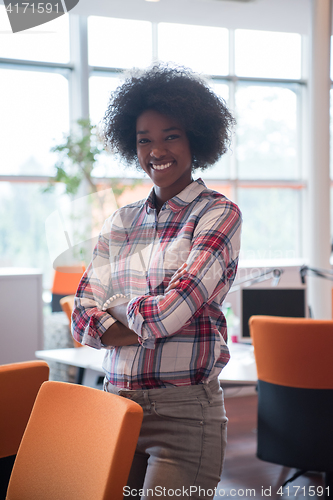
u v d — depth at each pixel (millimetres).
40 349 3703
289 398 2256
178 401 1260
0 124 6320
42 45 6473
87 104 6547
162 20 5934
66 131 6402
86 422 1213
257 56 7359
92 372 3699
